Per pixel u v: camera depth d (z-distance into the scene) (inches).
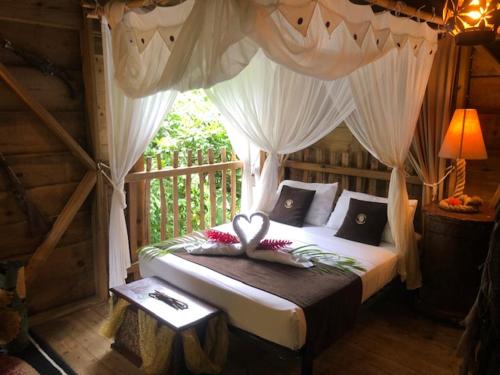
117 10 107.0
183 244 132.4
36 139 126.3
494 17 96.0
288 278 107.7
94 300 143.3
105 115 138.3
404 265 128.9
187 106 226.4
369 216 138.6
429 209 132.5
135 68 107.0
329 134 170.7
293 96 148.6
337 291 102.0
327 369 107.0
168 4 118.3
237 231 124.3
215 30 81.3
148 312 100.0
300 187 165.9
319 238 139.9
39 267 129.0
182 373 100.0
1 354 105.4
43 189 129.3
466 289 126.4
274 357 112.0
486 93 134.3
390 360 111.7
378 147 129.3
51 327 127.3
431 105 137.1
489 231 121.1
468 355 67.6
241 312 98.9
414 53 117.1
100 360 110.8
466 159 133.2
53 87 127.8
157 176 152.8
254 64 143.7
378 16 98.6
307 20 80.0
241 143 170.2
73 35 130.3
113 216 134.5
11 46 116.0
